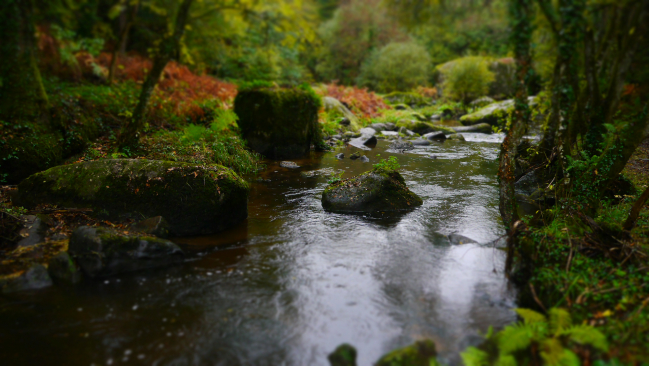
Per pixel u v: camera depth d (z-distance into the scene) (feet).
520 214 18.51
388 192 20.22
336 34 92.07
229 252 15.29
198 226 16.99
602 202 17.54
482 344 9.83
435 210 19.90
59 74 41.29
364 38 91.04
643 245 13.15
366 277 13.37
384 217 19.01
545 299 11.25
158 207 16.87
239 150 28.25
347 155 33.01
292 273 13.64
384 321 11.00
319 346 10.00
